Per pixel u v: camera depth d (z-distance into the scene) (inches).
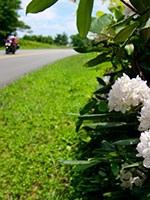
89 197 120.5
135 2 76.9
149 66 101.7
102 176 112.3
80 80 399.9
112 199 97.5
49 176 153.2
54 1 59.9
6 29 1924.2
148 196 76.2
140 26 77.5
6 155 180.4
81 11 61.9
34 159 171.2
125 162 87.4
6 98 315.0
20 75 509.7
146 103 72.5
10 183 150.5
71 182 140.9
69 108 263.4
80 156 150.6
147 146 66.3
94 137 121.6
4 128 223.5
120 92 80.3
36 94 332.2
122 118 97.7
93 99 122.1
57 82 400.5
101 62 104.0
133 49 101.2
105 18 108.9
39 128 220.7
